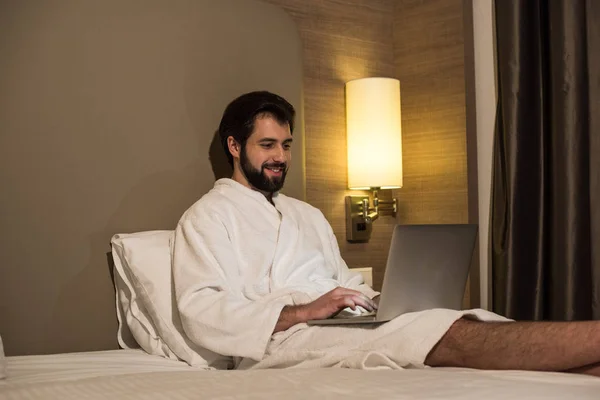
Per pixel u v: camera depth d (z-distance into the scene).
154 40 2.49
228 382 1.42
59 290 2.25
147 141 2.46
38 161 2.22
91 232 2.31
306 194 3.02
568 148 2.85
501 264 3.03
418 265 1.96
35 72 2.23
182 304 2.09
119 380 1.50
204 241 2.22
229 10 2.70
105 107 2.36
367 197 3.21
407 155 3.37
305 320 2.07
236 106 2.50
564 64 2.86
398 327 1.88
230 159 2.56
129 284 2.26
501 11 3.04
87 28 2.34
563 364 1.62
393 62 3.38
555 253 2.90
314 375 1.51
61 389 1.41
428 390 1.26
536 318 2.93
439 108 3.26
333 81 3.14
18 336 2.18
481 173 3.24
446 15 3.24
